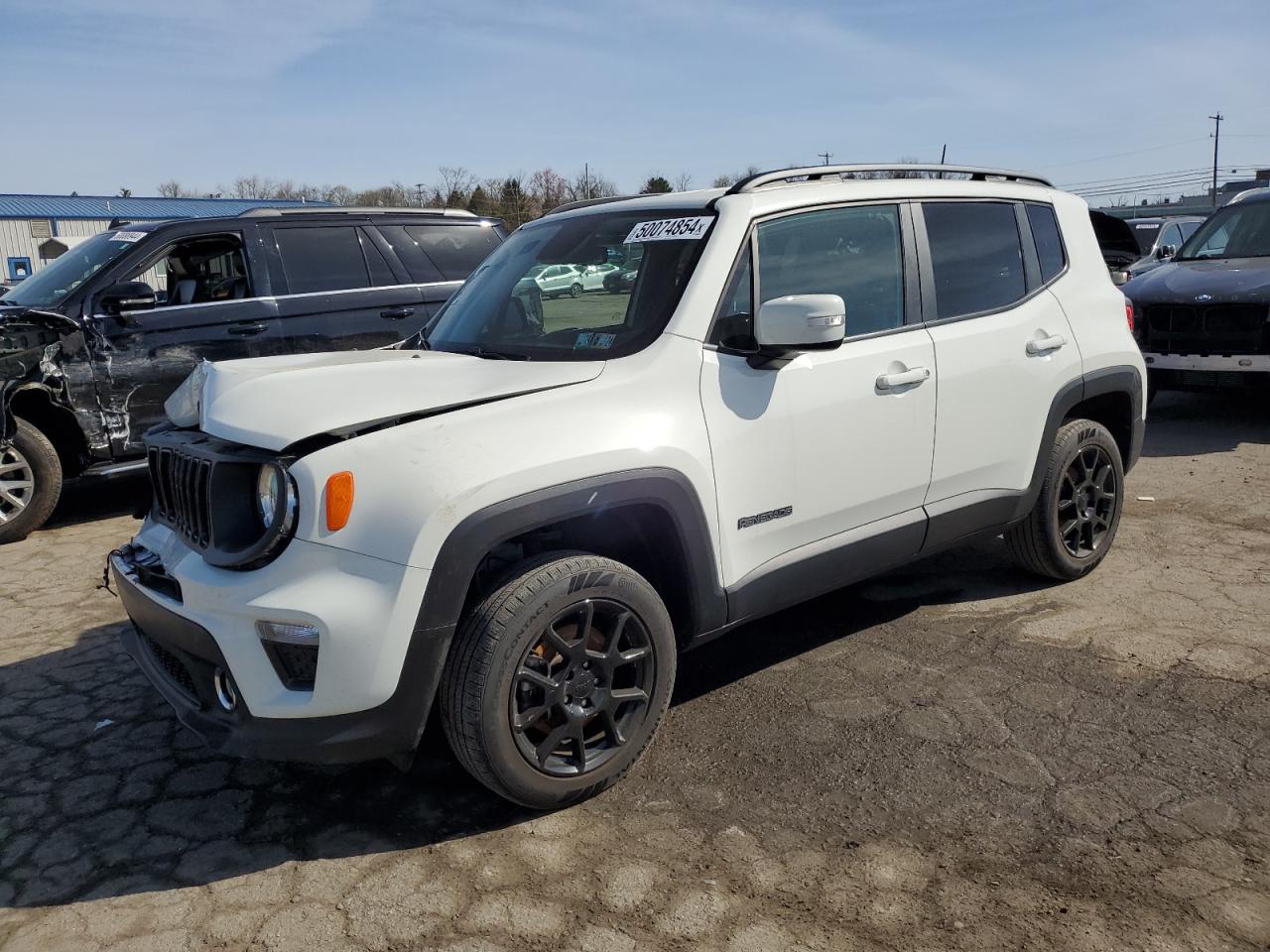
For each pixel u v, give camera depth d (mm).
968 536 4145
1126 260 11664
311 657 2684
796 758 3270
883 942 2402
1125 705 3521
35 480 6172
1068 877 2607
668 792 3100
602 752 3059
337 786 3232
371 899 2648
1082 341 4465
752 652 4141
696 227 3471
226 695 2857
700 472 3152
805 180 3781
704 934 2455
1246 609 4336
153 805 3166
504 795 2902
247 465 2820
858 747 3320
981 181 4383
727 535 3273
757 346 3361
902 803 2977
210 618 2777
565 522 3129
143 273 6598
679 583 3252
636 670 3109
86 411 6324
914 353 3779
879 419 3656
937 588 4770
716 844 2820
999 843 2762
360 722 2705
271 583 2682
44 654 4402
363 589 2643
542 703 2904
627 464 2971
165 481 3252
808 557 3531
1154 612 4352
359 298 7230
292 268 7051
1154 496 6223
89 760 3475
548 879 2701
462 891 2668
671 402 3143
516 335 3662
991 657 3973
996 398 4070
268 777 3312
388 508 2658
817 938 2424
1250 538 5297
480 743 2785
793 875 2670
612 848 2826
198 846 2934
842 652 4094
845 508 3619
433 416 2840
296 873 2783
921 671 3873
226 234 6895
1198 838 2744
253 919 2584
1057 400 4332
